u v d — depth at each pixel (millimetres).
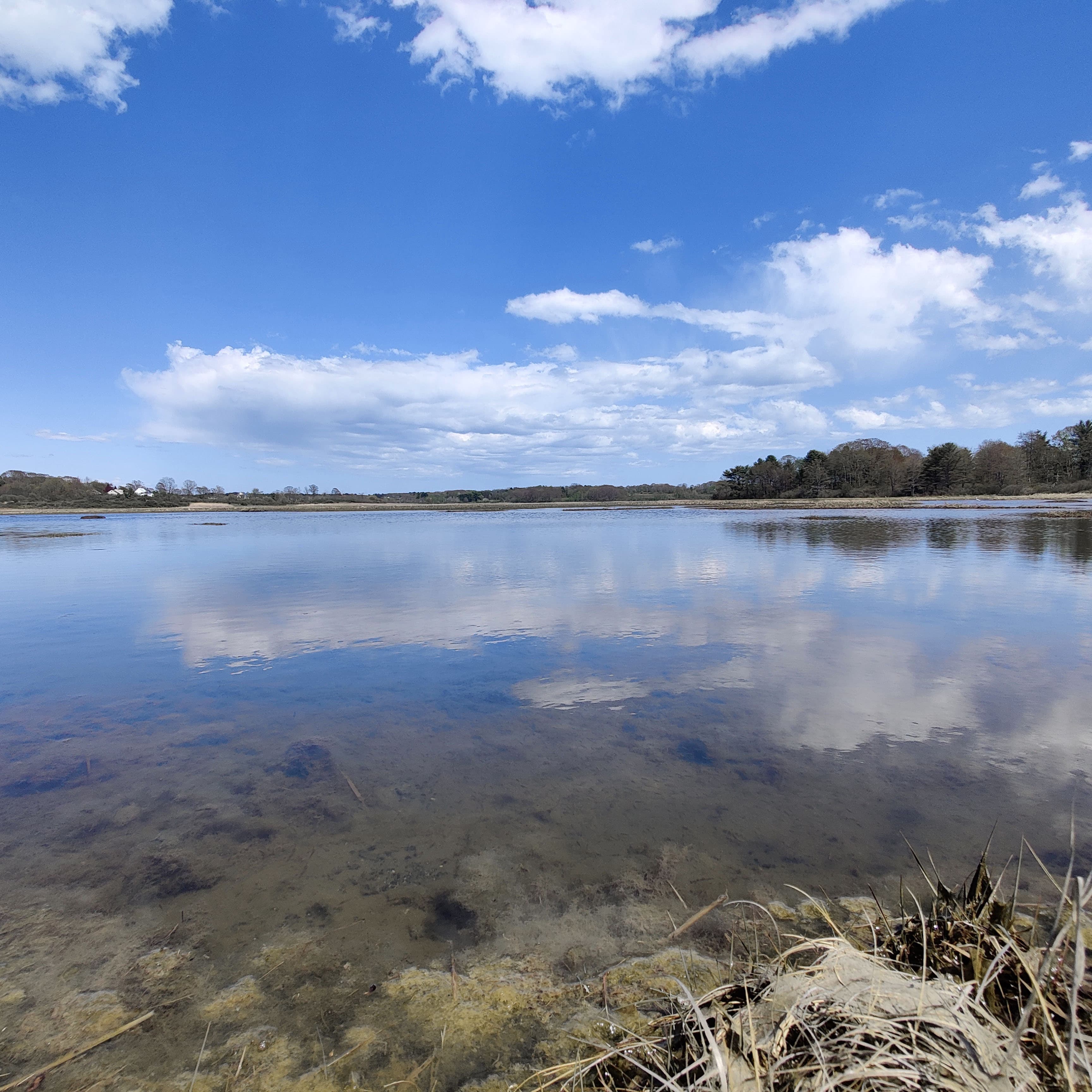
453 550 18953
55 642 7422
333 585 11859
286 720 4820
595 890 2674
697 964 2211
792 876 2734
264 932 2451
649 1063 1756
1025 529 23781
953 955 2016
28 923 2514
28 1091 1766
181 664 6426
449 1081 1783
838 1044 1619
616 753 4102
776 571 12758
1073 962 1808
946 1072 1510
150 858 2982
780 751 4070
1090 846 2896
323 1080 1800
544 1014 2018
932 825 3127
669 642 6996
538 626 7930
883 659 6156
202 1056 1893
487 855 2951
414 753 4164
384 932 2436
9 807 3500
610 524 35781
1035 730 4344
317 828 3242
